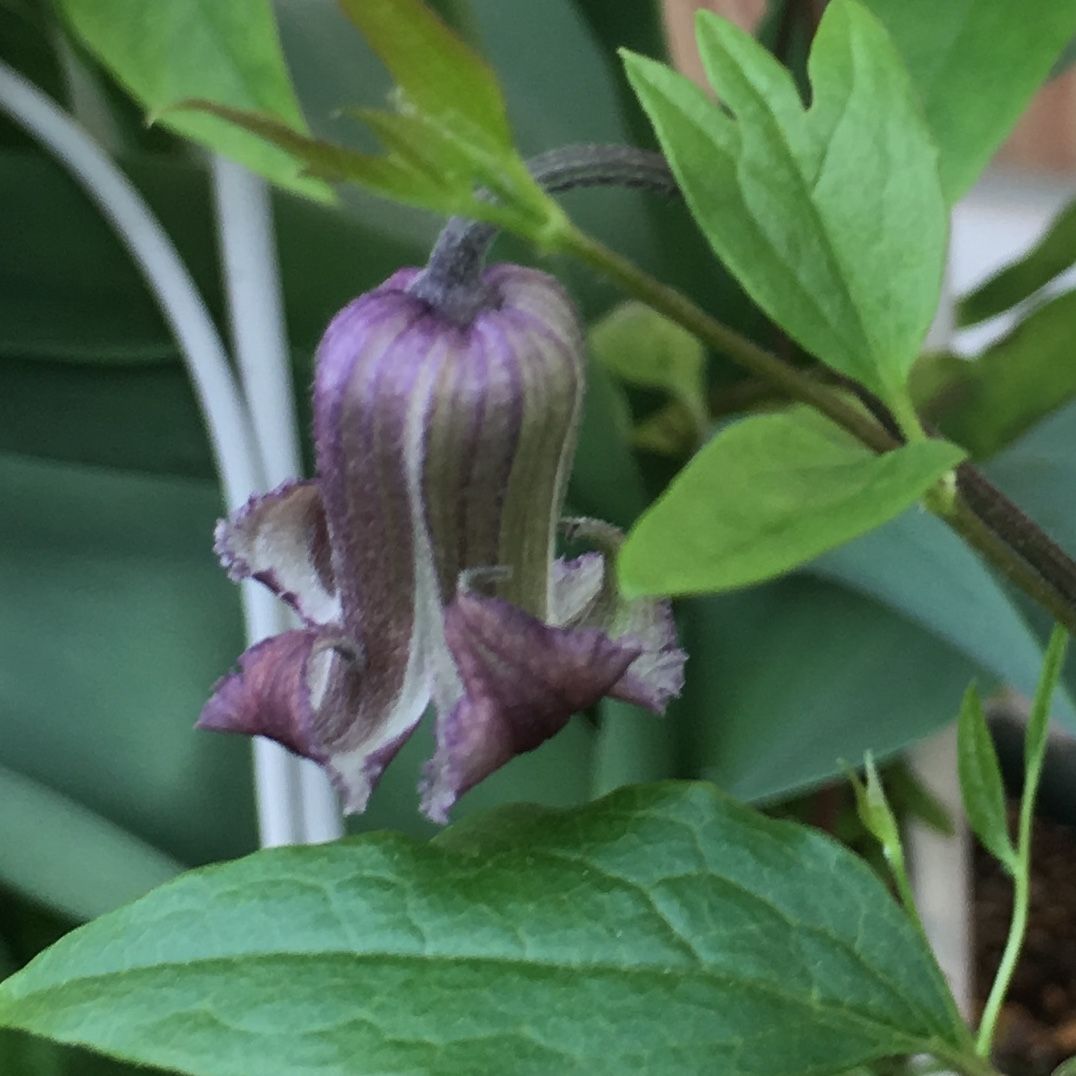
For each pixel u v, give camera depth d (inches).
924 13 8.8
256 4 8.7
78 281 10.1
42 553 10.1
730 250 8.0
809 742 9.7
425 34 7.8
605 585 8.7
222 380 9.7
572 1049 8.2
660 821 8.6
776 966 8.4
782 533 7.6
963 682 9.7
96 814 9.7
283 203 9.9
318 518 8.7
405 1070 8.1
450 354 8.3
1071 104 18.1
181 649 10.0
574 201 10.8
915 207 8.1
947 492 8.2
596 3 11.5
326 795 9.5
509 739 8.2
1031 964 14.0
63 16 9.8
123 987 8.2
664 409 11.2
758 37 11.4
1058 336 10.3
